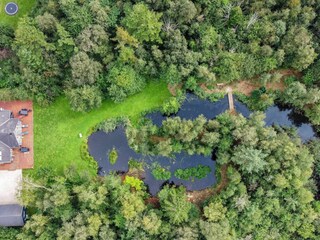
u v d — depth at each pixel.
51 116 71.81
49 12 68.25
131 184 68.81
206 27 69.38
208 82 71.62
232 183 66.19
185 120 66.62
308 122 72.75
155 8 68.06
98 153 71.75
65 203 62.69
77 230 60.81
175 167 71.38
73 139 71.38
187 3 65.38
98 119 71.81
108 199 65.19
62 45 67.06
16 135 69.00
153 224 62.16
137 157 71.69
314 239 66.81
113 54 69.38
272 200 65.31
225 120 67.06
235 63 69.12
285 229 67.56
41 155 70.81
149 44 69.69
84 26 66.75
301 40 66.50
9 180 69.88
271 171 65.31
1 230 66.38
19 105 71.69
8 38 69.62
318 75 69.25
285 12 67.19
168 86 72.69
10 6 73.25
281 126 72.69
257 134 65.94
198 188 70.81
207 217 64.38
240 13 68.12
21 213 66.69
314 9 68.44
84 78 66.94
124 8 68.12
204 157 71.38
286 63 71.25
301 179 65.56
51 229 63.62
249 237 65.62
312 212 65.88
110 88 68.44
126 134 69.69
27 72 67.12
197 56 68.44
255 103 72.50
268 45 68.75
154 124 72.06
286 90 69.75
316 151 70.44
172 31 68.12
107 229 62.66
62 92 71.50
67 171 66.25
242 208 64.50
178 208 63.66
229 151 67.94
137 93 72.31
